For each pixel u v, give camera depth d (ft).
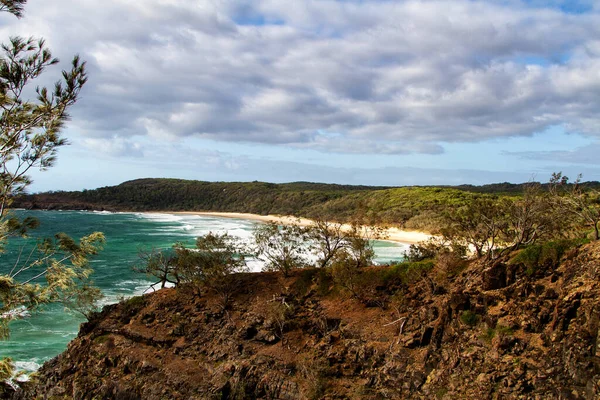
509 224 89.71
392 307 86.12
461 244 99.71
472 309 71.87
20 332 120.26
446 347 70.03
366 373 73.87
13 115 40.50
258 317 92.07
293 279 104.37
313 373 75.00
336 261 101.24
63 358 97.19
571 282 62.75
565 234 87.76
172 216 607.37
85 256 45.01
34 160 42.39
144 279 176.14
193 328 94.63
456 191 412.16
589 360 52.49
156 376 85.20
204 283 104.17
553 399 53.11
